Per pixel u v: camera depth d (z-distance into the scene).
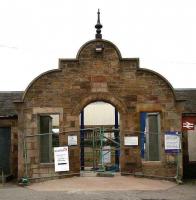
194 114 23.52
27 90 21.17
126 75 21.44
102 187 18.12
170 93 21.34
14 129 23.77
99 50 21.31
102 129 21.20
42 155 21.34
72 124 21.20
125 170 20.95
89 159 26.89
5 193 17.45
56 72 21.38
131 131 21.14
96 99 21.33
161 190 17.81
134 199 15.64
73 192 17.11
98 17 22.42
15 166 23.59
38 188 18.59
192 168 23.72
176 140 21.03
